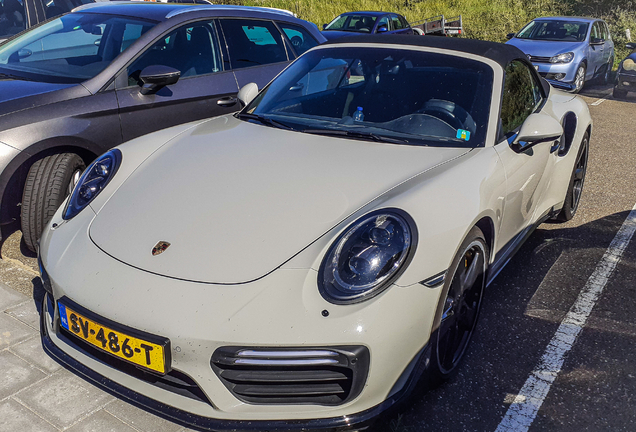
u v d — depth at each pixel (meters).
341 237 1.97
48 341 2.20
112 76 3.64
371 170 2.36
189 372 1.83
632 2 19.91
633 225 4.34
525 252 3.80
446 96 2.83
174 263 1.96
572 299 3.21
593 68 11.62
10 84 3.52
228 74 4.29
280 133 2.78
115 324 1.88
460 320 2.48
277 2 19.69
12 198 3.44
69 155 3.39
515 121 3.01
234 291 1.85
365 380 1.83
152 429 2.13
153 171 2.50
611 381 2.51
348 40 3.38
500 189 2.50
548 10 20.83
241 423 1.83
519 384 2.47
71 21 4.22
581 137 3.91
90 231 2.21
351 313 1.81
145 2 4.67
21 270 3.24
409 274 1.91
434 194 2.18
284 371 1.82
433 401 2.34
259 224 2.07
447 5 21.59
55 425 2.12
